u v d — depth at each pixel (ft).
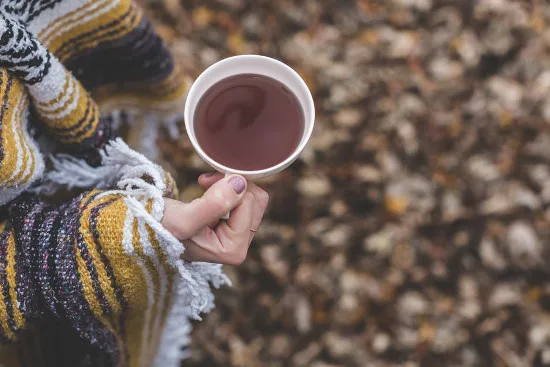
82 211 2.04
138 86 2.59
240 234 2.09
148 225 2.00
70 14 2.22
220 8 4.12
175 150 3.79
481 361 3.52
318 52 4.03
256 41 4.09
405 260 3.68
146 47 2.41
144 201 2.04
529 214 3.69
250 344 3.58
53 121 2.16
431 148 3.87
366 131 3.88
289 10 4.14
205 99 2.09
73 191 2.41
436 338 3.55
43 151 2.26
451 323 3.58
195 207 2.00
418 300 3.61
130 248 2.00
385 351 3.56
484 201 3.75
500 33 4.05
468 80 3.99
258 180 3.78
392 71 4.00
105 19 2.26
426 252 3.69
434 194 3.78
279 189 3.80
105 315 2.12
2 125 1.99
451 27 4.09
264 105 2.10
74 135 2.20
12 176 2.01
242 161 2.06
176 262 2.04
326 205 3.79
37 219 2.06
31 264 2.03
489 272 3.65
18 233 2.05
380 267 3.67
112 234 2.00
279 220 3.79
